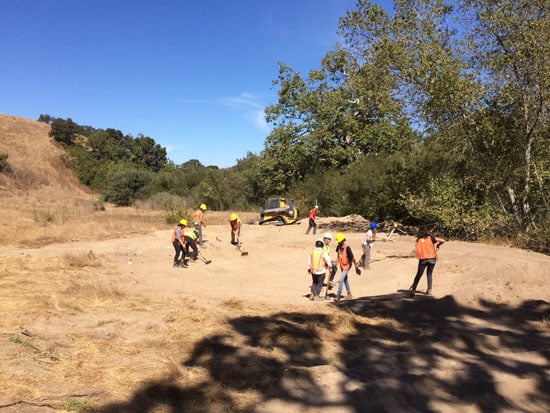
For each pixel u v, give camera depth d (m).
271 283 13.62
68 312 8.62
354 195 29.59
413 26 20.30
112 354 6.49
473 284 11.22
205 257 16.66
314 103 34.97
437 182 20.41
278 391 5.39
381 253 16.25
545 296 10.57
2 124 76.38
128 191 56.22
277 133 35.50
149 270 14.26
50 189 60.41
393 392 5.26
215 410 4.89
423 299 10.14
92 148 76.12
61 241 19.47
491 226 18.91
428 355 6.94
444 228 20.75
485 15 18.06
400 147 22.69
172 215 27.94
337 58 33.19
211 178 48.72
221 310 9.46
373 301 10.38
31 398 4.70
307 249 18.17
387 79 20.25
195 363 6.40
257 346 7.21
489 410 5.03
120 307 9.39
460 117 19.41
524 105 17.78
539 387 5.60
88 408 4.59
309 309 9.77
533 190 18.36
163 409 4.86
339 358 6.83
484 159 19.50
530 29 17.00
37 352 6.21
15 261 13.91
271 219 26.55
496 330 8.52
